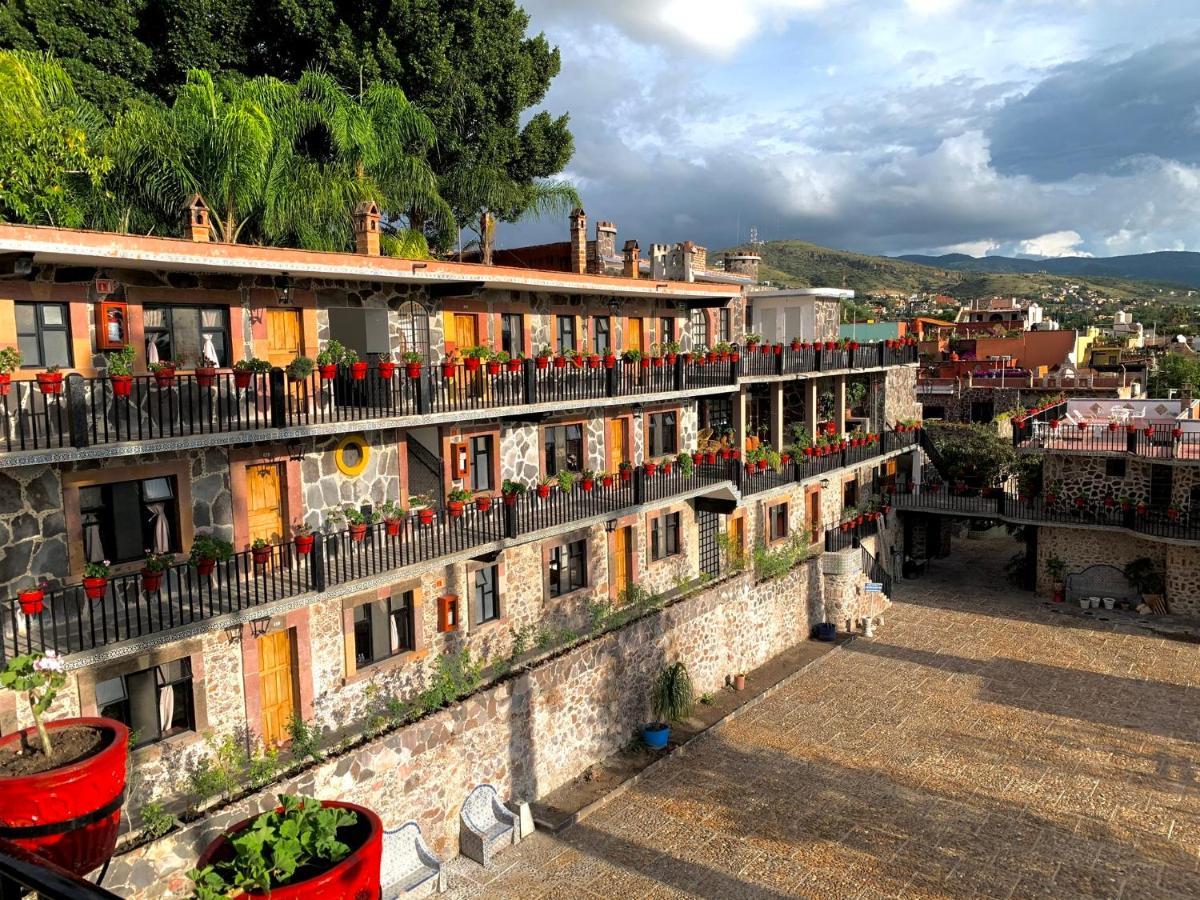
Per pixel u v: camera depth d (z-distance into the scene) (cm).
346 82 2448
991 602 3172
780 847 1617
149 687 1323
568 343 2128
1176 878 1516
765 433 3070
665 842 1639
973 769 1916
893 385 3797
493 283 1750
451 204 2728
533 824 1677
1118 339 7812
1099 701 2280
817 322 3112
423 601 1717
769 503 2828
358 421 1478
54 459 1109
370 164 2195
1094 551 3119
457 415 1655
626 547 2252
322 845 473
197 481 1416
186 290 1381
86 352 1273
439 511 1795
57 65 1889
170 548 1398
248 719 1439
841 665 2562
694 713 2198
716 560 2594
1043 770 1909
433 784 1558
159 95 2377
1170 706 2242
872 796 1803
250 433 1326
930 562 3759
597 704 1934
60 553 1262
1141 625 2873
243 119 1859
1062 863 1565
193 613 1281
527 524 1844
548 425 2066
